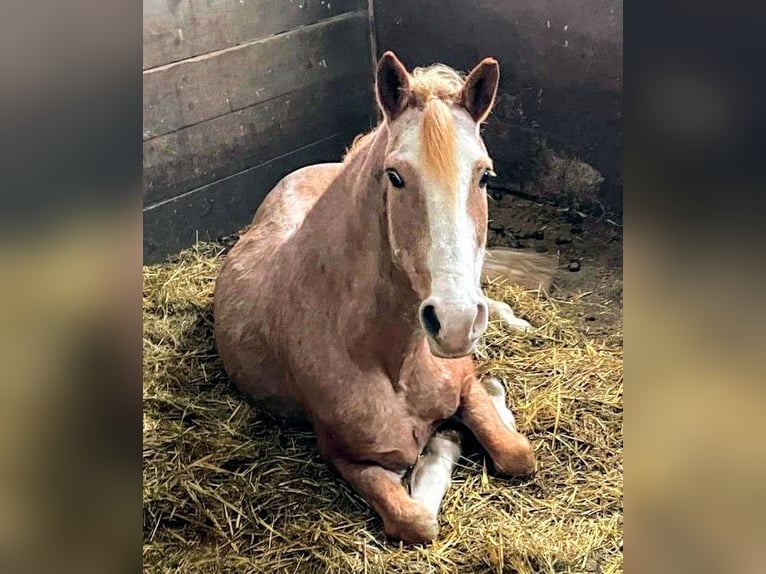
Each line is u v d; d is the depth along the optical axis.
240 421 1.84
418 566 1.54
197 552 1.59
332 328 1.60
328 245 1.60
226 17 2.22
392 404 1.62
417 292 1.36
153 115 2.17
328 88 2.48
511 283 2.17
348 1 2.44
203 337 2.07
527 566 1.55
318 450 1.75
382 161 1.42
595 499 1.68
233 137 2.34
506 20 2.33
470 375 1.75
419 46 2.49
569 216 2.39
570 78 2.30
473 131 1.35
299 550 1.58
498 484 1.70
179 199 2.29
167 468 1.73
